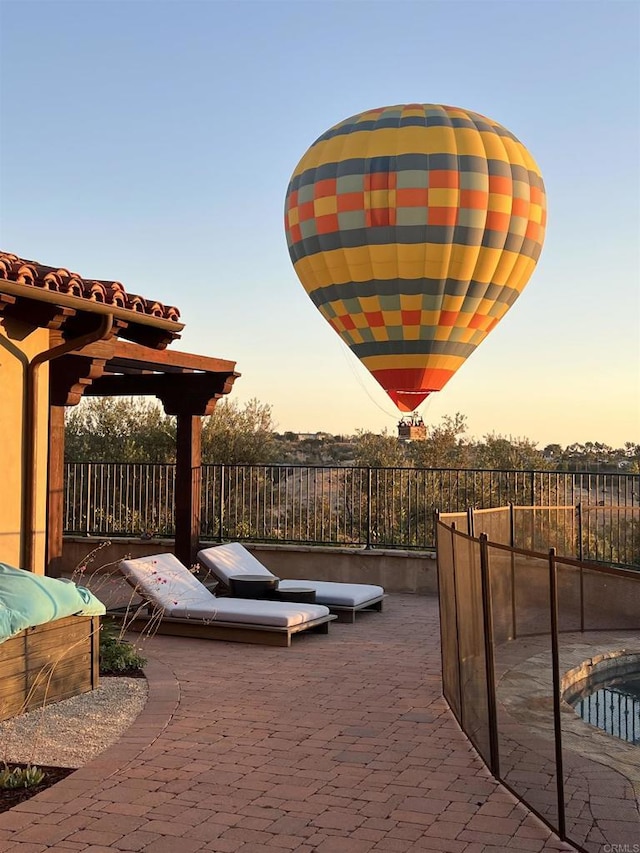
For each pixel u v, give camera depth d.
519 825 4.67
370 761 5.70
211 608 9.57
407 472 13.65
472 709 6.03
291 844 4.42
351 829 4.61
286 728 6.41
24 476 8.57
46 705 6.74
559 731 4.46
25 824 4.62
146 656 8.73
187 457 12.62
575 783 5.31
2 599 6.43
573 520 12.20
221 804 4.93
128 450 23.17
